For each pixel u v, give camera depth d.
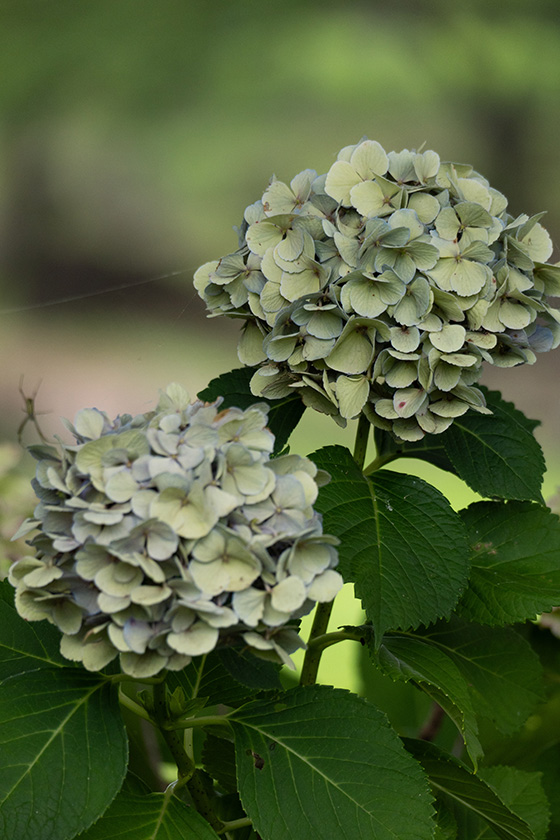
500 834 1.64
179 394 1.52
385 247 1.57
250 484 1.47
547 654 1.82
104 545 1.45
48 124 9.55
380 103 9.76
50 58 9.53
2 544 1.76
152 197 9.59
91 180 9.55
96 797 1.49
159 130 9.64
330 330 1.58
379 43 9.73
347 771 1.52
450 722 1.93
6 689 1.52
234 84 9.71
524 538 1.67
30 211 9.48
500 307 1.60
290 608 1.46
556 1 9.80
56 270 9.50
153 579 1.45
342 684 2.09
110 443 1.47
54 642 1.58
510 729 1.70
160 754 1.80
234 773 1.68
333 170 1.60
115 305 4.95
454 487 3.62
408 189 1.60
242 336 1.63
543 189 9.93
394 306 1.58
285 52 9.73
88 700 1.52
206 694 1.63
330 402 1.61
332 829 1.51
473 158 9.98
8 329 4.89
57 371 4.77
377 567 1.58
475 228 1.59
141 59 9.60
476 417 1.67
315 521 1.49
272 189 1.62
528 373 5.35
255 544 1.46
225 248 9.53
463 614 1.63
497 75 9.85
